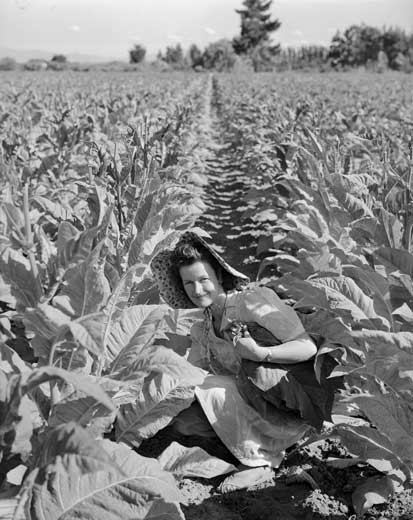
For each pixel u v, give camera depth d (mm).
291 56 82938
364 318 3115
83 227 4027
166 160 6656
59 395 2543
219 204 10789
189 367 2461
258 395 3203
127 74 54906
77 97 20375
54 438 2066
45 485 2211
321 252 4285
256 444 3277
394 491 3064
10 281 2354
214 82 45844
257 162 10672
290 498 3143
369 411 3016
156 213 4090
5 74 49750
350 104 19453
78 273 2311
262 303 3223
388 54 75938
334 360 3230
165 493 2346
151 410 2908
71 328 2102
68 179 6652
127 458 2436
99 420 2500
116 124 9891
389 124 13391
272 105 16359
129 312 2848
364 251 4203
